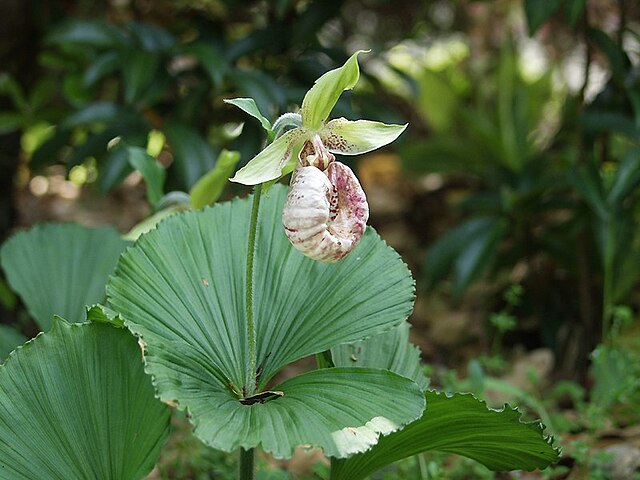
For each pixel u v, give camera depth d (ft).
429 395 1.84
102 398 1.89
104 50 3.43
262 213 2.13
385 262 2.05
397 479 2.51
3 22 3.63
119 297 1.94
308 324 2.00
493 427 1.90
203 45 3.23
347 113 3.16
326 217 1.77
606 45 3.22
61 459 1.87
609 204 3.10
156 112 3.61
